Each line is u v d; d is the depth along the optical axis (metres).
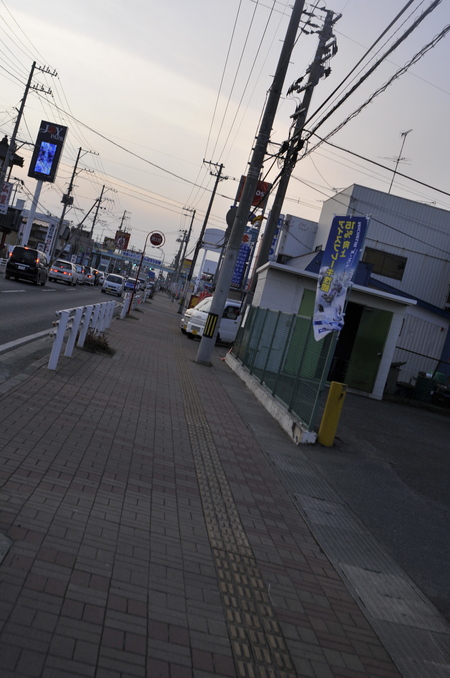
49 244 80.81
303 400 12.00
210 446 9.45
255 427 11.91
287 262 35.47
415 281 35.88
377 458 11.34
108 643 3.69
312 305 20.92
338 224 11.77
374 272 35.81
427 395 23.22
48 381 10.63
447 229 35.91
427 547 7.08
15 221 61.78
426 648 4.70
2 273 40.62
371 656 4.38
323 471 9.66
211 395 14.32
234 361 21.34
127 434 8.74
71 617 3.85
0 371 10.62
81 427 8.38
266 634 4.32
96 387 11.35
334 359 21.75
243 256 44.34
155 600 4.36
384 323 20.75
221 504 6.89
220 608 4.52
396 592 5.63
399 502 8.77
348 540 6.75
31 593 3.98
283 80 18.77
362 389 20.84
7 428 7.36
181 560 5.14
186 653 3.83
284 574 5.43
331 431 11.38
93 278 68.19
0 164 58.41
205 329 19.69
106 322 21.73
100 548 4.91
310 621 4.68
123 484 6.60
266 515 6.92
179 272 100.06
